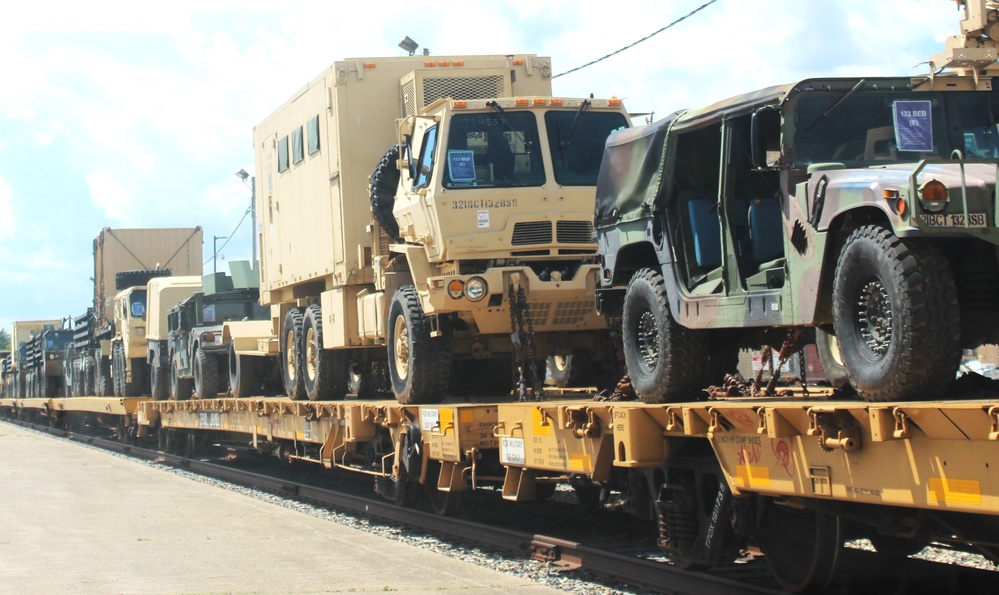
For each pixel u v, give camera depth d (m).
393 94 13.12
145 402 23.80
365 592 7.71
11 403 41.81
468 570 8.59
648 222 7.85
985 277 5.87
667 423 7.42
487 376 13.34
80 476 17.17
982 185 5.53
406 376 11.48
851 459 5.78
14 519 11.87
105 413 28.62
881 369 5.77
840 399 6.74
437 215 10.78
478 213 10.81
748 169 7.21
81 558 9.27
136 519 11.85
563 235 10.94
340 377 14.20
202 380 20.27
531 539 9.58
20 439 28.61
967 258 5.86
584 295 10.75
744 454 6.73
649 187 7.81
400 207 11.80
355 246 13.02
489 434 10.26
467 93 12.70
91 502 13.51
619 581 8.32
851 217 6.09
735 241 7.07
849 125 6.68
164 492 14.76
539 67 12.91
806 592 7.08
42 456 21.89
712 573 7.91
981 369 10.66
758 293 6.77
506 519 11.76
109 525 11.37
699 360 7.60
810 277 6.34
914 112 6.69
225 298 21.66
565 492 13.99
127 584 8.07
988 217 5.51
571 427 8.48
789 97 6.62
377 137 13.09
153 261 30.39
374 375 14.66
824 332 7.59
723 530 7.35
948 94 6.84
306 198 14.43
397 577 8.29
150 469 18.70
